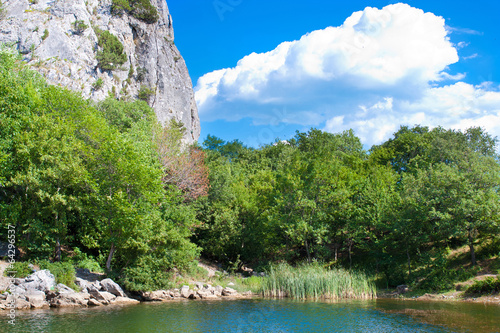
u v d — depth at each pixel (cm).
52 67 7812
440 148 5206
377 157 6219
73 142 3045
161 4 12825
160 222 2864
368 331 1705
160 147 4038
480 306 2425
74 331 1620
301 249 4931
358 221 3988
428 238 3503
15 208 2772
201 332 1683
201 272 3712
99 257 3086
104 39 9656
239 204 4675
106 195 2842
